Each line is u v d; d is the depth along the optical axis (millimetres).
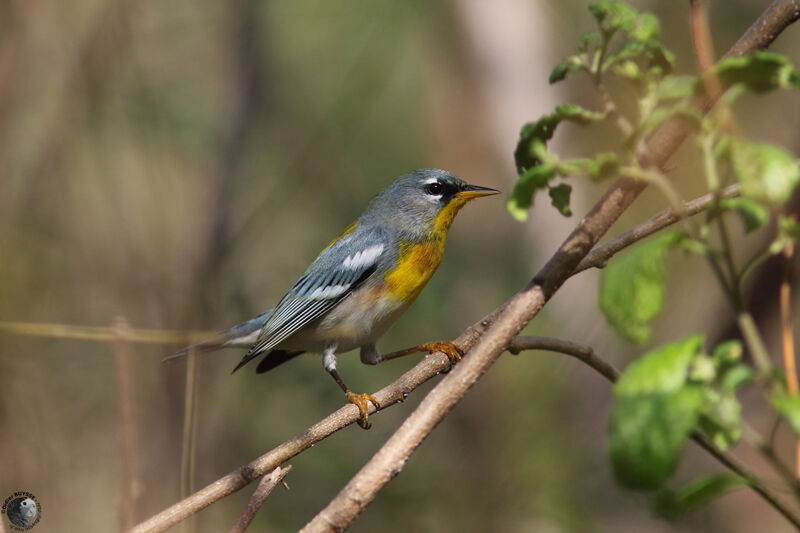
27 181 11078
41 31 11406
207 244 12961
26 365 9758
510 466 12008
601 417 12562
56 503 9094
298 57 15109
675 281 12945
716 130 2912
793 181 2738
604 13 3180
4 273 10273
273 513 11719
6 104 11227
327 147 14375
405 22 15133
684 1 14195
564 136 14305
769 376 2832
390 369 12719
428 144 15422
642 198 12859
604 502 12141
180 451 10516
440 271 13453
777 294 11422
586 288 13180
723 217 2891
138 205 11211
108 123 11500
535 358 12586
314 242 13711
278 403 12375
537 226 14461
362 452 12312
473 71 15359
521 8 15367
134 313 10352
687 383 2840
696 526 12586
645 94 3043
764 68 2838
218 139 14109
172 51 14062
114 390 10383
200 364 11055
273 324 9750
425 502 11789
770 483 3520
